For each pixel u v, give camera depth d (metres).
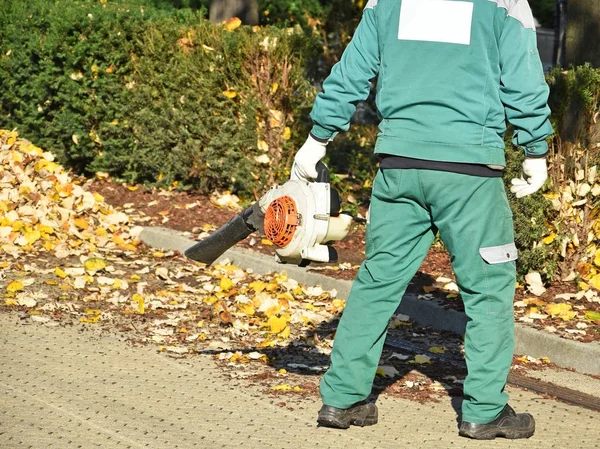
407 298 7.65
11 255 9.00
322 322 7.38
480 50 4.73
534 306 7.29
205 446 4.82
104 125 11.88
